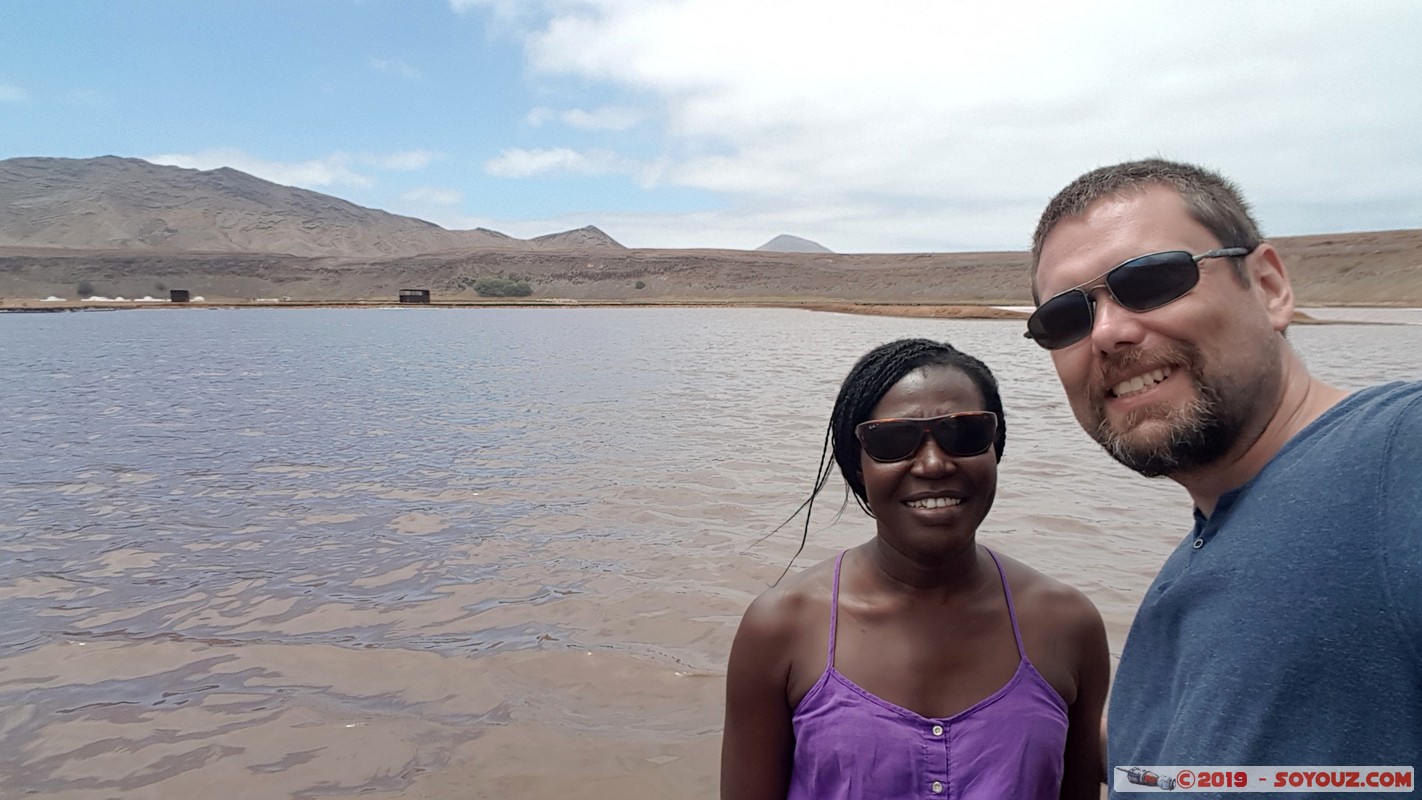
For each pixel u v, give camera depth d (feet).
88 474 14.52
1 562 9.77
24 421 20.65
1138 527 10.05
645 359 38.37
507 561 9.52
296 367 35.78
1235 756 1.95
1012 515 10.59
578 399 23.65
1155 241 2.33
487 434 17.94
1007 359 35.09
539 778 5.31
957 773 2.73
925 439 2.75
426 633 7.61
